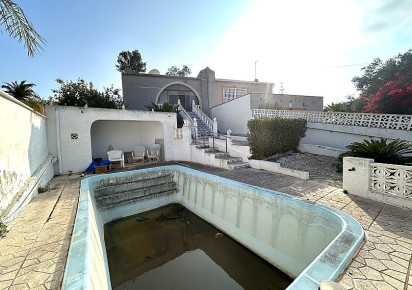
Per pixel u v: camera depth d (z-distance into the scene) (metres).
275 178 6.79
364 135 9.73
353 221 3.21
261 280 4.36
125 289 4.17
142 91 17.31
